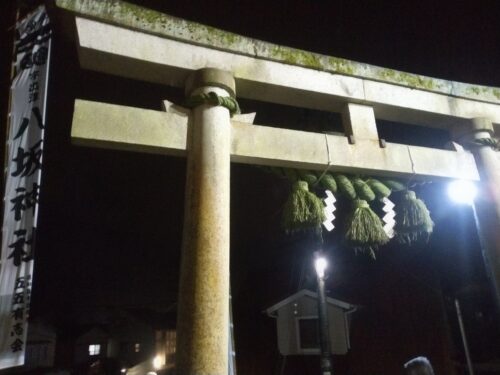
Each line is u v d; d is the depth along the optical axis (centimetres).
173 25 320
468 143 414
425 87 408
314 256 1083
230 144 313
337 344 1205
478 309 1045
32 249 462
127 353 2867
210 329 241
